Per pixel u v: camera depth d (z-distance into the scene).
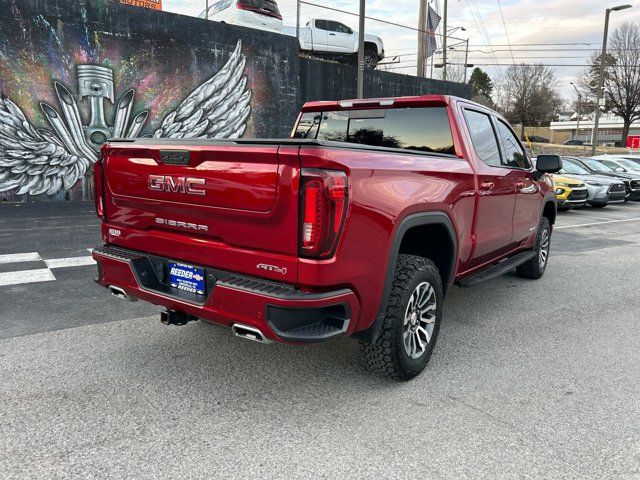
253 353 3.93
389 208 2.98
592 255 8.44
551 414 3.12
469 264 4.38
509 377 3.63
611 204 18.47
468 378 3.60
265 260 2.75
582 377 3.66
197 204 2.98
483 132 4.64
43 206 11.41
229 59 14.42
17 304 4.95
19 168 11.70
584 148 49.09
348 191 2.67
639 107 51.78
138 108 13.10
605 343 4.36
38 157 11.88
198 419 2.97
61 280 5.77
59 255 6.92
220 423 2.93
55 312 4.75
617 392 3.43
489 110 4.90
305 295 2.63
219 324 3.02
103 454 2.61
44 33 11.55
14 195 11.74
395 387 3.43
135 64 12.88
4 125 11.37
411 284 3.27
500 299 5.69
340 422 2.97
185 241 3.11
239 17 14.44
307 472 2.50
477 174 4.13
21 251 7.12
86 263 6.52
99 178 3.67
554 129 95.19
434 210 3.46
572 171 17.25
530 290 6.10
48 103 11.84
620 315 5.16
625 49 49.72
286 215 2.64
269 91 15.42
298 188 2.59
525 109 66.00
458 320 4.92
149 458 2.58
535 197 5.77
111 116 12.73
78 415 2.98
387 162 3.04
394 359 3.31
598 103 30.06
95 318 4.62
